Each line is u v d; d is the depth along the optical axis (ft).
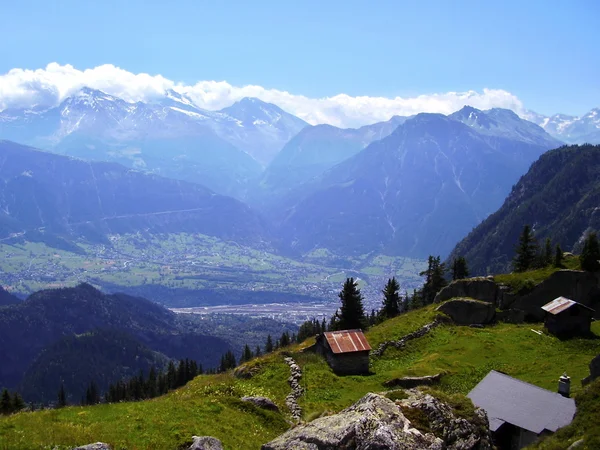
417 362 229.25
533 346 241.76
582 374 192.24
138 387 528.22
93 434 103.86
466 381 198.18
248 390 177.88
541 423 131.03
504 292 308.60
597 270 302.45
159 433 109.91
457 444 74.79
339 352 213.46
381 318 411.75
